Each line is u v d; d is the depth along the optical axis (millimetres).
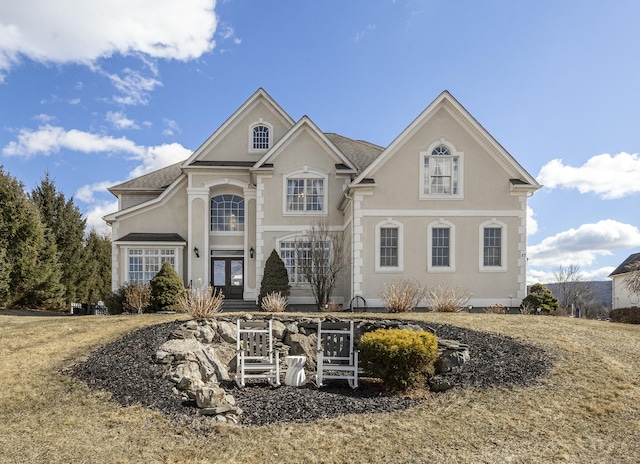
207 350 10859
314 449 6324
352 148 28531
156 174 28797
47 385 8664
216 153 25266
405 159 20188
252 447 6352
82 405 7758
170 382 8852
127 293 20156
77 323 14055
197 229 24188
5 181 23172
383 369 9461
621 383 8891
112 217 24656
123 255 23891
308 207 22859
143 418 7223
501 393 8648
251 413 7832
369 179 19969
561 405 8016
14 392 8344
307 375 11484
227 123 25234
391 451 6316
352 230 20141
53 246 25906
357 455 6176
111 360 9891
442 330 12578
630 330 13281
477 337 11859
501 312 19109
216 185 24609
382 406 8305
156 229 25125
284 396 9133
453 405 8234
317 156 22922
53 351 10719
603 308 53969
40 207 30656
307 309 22125
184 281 24266
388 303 16703
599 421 7402
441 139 20297
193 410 7590
